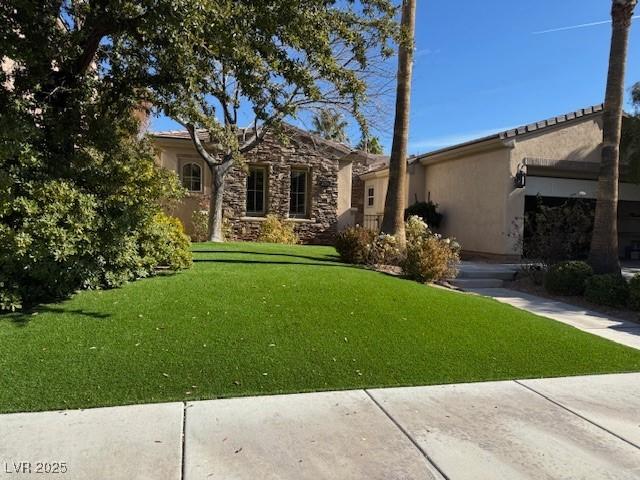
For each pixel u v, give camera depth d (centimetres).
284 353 491
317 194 1823
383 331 575
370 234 1143
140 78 739
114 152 741
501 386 450
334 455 316
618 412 400
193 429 343
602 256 1008
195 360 460
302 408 385
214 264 938
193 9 505
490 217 1487
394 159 1161
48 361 438
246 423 356
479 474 300
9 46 570
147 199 750
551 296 983
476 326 626
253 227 1764
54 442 318
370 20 866
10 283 560
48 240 559
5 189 521
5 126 539
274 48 635
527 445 338
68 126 679
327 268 937
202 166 1722
